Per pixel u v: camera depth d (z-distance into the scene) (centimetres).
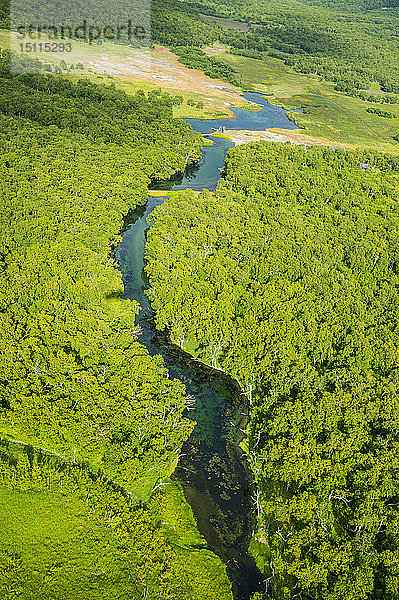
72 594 7769
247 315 13375
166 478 9875
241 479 10088
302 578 7888
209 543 8906
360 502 8850
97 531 8631
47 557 8188
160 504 9225
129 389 10788
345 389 11206
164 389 11100
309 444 9775
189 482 9919
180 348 13275
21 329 11981
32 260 14225
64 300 13438
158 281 14675
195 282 14700
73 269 14312
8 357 11112
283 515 8875
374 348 12344
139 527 8644
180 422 10512
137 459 9556
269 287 14250
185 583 8162
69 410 10225
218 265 15225
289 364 11731
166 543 8681
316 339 12500
